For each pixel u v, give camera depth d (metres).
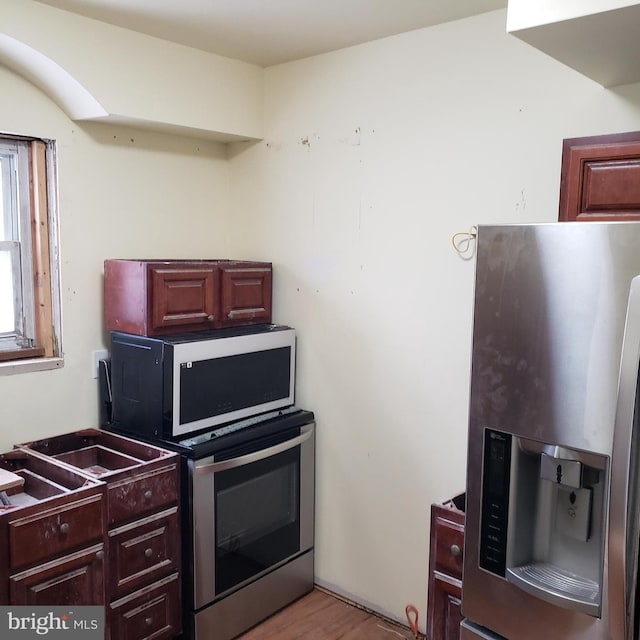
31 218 2.49
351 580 2.80
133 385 2.49
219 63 2.72
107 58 2.33
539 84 2.11
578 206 1.72
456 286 2.36
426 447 2.50
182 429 2.39
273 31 2.40
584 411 1.39
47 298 2.53
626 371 1.28
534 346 1.46
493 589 1.61
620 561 1.31
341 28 2.37
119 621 2.21
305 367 2.88
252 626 2.62
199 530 2.37
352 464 2.75
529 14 1.44
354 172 2.62
